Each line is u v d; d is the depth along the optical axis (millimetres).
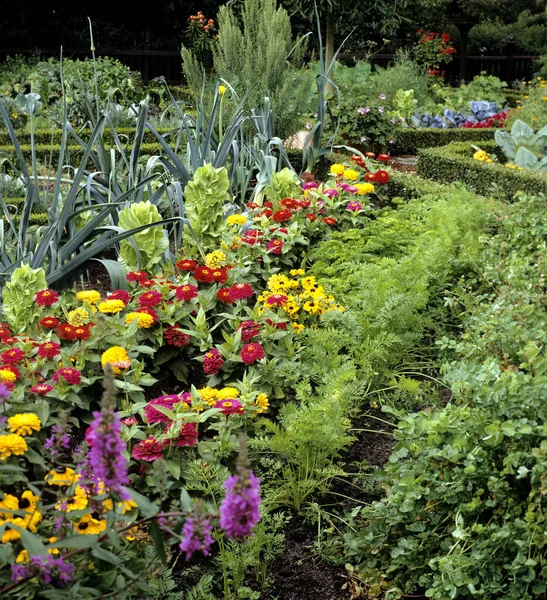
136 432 2838
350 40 17781
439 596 2451
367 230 5391
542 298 3850
